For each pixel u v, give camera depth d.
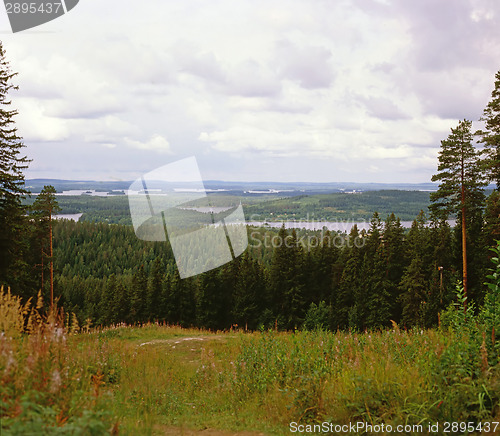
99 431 3.85
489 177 34.75
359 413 5.65
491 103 34.16
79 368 5.72
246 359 9.53
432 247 57.59
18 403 3.88
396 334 9.19
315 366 7.64
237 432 6.16
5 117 30.17
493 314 6.23
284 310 65.94
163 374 10.68
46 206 42.94
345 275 65.38
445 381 5.61
